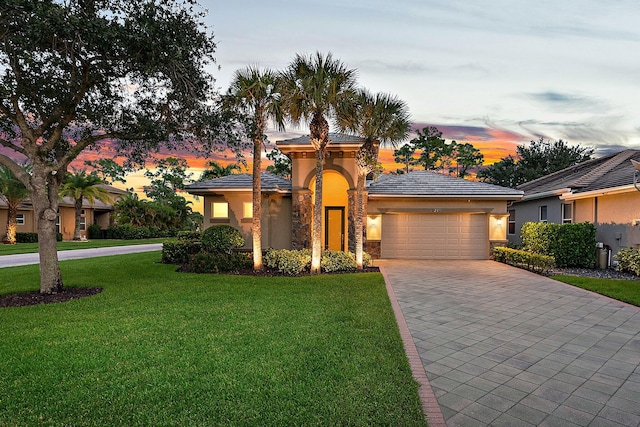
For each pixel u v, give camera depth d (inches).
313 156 627.2
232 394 154.9
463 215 687.7
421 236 690.8
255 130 428.8
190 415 139.2
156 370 178.5
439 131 1740.9
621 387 168.9
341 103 473.7
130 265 582.6
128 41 302.8
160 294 355.9
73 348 208.7
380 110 490.3
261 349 207.0
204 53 381.4
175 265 583.5
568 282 438.9
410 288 406.3
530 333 249.3
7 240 1107.3
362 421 135.3
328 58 464.4
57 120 358.3
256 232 515.5
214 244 550.9
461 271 533.3
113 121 400.8
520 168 1376.7
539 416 142.7
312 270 499.5
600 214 588.4
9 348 208.5
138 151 455.5
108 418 137.4
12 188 1069.1
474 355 208.2
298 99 471.5
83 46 301.1
